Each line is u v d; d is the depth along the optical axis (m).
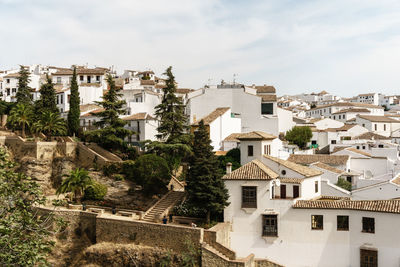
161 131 55.25
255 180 39.50
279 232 38.50
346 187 51.69
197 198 39.78
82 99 86.81
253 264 36.84
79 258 41.25
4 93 105.69
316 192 45.94
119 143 58.25
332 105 122.19
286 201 38.50
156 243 38.50
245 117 75.00
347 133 86.69
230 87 79.75
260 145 47.47
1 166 22.19
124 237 40.28
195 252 36.28
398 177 48.28
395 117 113.44
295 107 151.50
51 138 63.97
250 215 39.53
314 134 85.00
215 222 40.41
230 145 62.25
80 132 67.12
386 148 64.69
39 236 22.61
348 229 36.50
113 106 58.12
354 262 36.03
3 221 20.31
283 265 37.59
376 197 44.78
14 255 20.69
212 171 40.41
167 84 56.16
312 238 37.47
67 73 102.44
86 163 57.38
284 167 43.84
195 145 42.56
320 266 37.12
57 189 51.38
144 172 46.78
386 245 34.62
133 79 120.19
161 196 47.72
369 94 166.50
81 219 44.00
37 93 96.25
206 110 75.62
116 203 47.94
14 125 68.25
